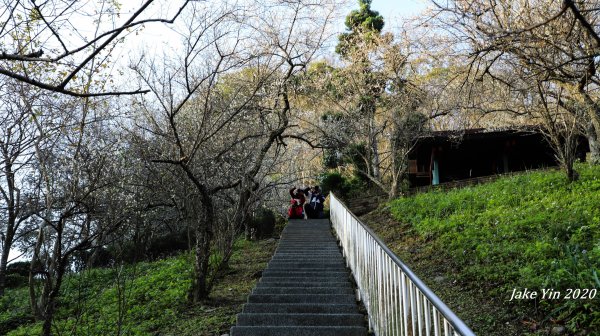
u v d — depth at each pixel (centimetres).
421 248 1162
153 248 1719
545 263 743
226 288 1130
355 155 2442
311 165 3028
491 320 670
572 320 591
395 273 469
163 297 1070
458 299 785
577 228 897
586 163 1678
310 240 1465
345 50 2497
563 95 1297
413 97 2058
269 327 636
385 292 523
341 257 1166
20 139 923
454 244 1048
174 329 845
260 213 1981
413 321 393
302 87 2022
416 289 376
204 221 1028
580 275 650
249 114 1303
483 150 2208
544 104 1213
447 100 1973
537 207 1137
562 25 878
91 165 962
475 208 1330
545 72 893
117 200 955
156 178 1105
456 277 882
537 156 2167
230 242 1250
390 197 1988
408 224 1448
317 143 2442
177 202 1152
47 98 921
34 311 1160
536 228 974
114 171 1015
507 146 2102
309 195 2412
